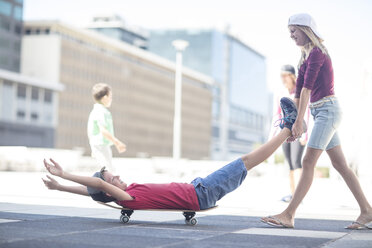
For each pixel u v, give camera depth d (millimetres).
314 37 6211
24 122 95062
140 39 156000
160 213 7645
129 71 129250
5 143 90750
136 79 132125
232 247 4406
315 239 5051
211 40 183375
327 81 6273
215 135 178875
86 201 9812
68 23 110938
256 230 5715
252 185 20094
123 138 126875
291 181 10102
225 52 194000
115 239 4691
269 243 4691
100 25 146500
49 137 101125
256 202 11094
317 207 10328
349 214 8523
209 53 182875
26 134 95562
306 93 6168
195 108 158125
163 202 5938
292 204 6176
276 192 15250
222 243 4621
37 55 107250
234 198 12375
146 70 136500
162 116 143625
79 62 112562
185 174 36594
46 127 100375
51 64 106500
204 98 163750
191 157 155750
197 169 37750
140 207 5957
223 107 186000
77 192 5910
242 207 9648
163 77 144000
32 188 13781
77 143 111688
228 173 6023
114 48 124688
